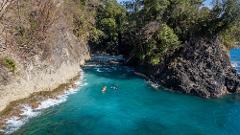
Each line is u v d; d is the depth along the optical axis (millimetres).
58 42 50062
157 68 56906
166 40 56438
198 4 60844
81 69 62125
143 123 37000
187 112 41938
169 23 61219
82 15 72938
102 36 83875
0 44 36406
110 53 85125
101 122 36062
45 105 39000
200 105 45312
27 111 36219
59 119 35562
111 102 43312
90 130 33688
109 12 87250
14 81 36875
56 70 47062
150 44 58594
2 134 30047
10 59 36375
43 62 43688
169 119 38906
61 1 58250
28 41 41250
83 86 49781
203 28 56969
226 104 46344
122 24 84625
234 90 52656
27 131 31438
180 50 56594
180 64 54031
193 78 52031
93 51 81438
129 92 48719
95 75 58125
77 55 62812
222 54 55188
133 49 69375
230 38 62125
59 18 53031
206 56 54219
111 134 33250
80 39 70125
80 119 36281
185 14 59406
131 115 39219
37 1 46125
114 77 57469
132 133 33969
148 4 63250
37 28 43625
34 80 41156
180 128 36344
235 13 54062
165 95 48844
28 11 43750
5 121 32719
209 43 55438
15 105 36188
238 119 40312
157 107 43031
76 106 40281
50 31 47031
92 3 88875
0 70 34625
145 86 52625
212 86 50781
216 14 55719
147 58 60906
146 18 65688
